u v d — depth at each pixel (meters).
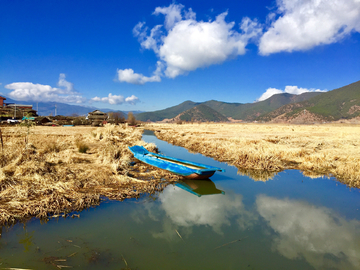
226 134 35.47
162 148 23.94
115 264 4.95
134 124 76.25
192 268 4.96
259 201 9.22
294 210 8.41
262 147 19.39
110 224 6.70
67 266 4.77
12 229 6.16
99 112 79.81
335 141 25.02
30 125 14.24
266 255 5.61
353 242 6.30
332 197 9.71
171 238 6.18
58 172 9.88
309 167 14.60
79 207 7.48
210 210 8.21
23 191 7.88
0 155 10.45
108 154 14.30
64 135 26.48
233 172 13.70
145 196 9.05
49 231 6.14
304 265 5.25
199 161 16.84
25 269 4.58
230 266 5.13
